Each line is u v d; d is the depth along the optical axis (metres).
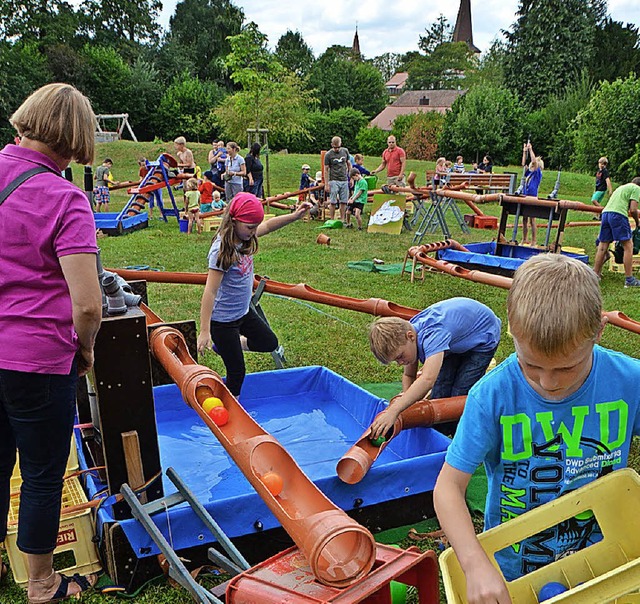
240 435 2.53
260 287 5.23
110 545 2.70
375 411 4.39
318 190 16.16
